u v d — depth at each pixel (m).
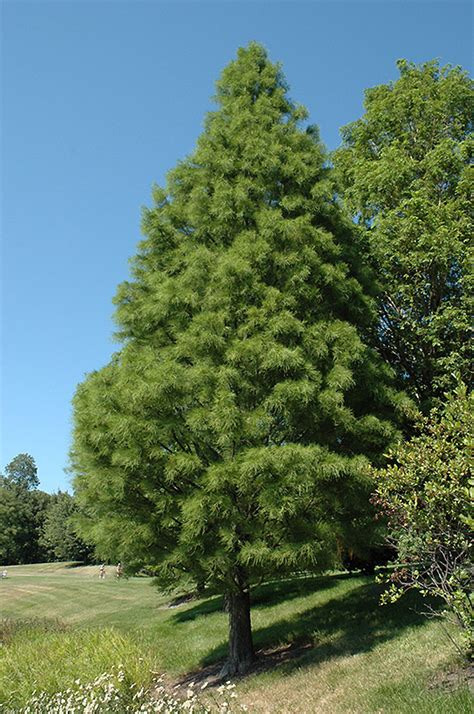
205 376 8.45
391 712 5.31
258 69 12.30
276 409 8.42
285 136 10.94
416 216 12.49
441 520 6.16
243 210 10.05
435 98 14.84
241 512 8.38
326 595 13.95
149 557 9.17
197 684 9.45
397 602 10.71
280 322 8.65
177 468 8.21
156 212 11.55
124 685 7.68
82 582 36.31
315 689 7.00
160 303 9.69
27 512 74.75
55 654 9.87
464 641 6.10
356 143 15.83
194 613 17.05
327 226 10.97
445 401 11.84
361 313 10.34
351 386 9.12
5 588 35.62
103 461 9.08
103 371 10.17
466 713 4.77
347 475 8.77
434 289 12.89
